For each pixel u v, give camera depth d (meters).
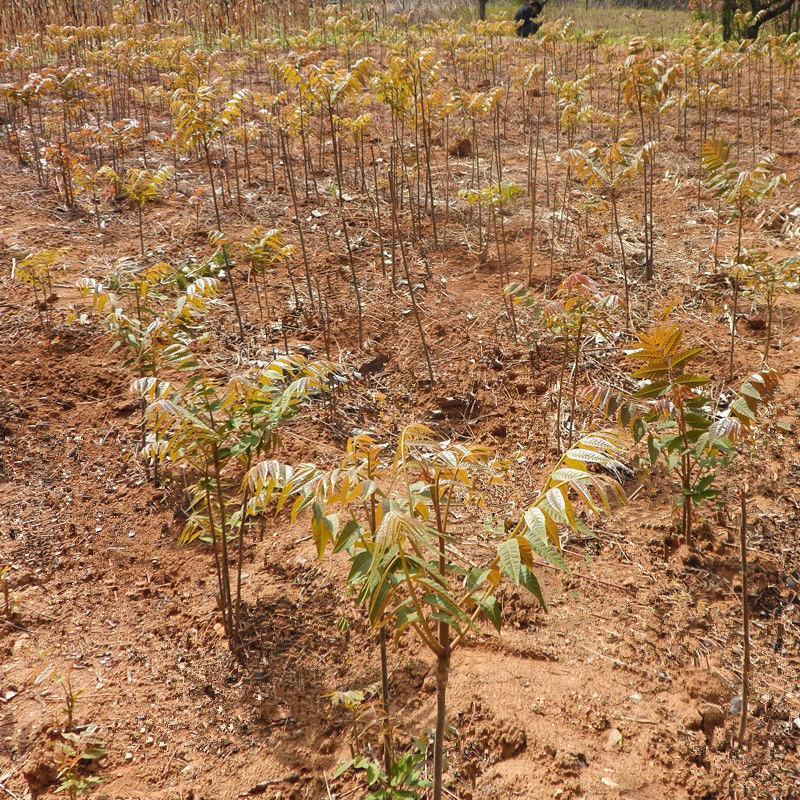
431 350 5.38
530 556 2.06
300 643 3.49
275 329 5.57
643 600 3.58
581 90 7.74
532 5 19.83
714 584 3.64
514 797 2.80
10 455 4.59
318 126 9.39
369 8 18.34
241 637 3.54
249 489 4.21
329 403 4.91
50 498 4.36
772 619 3.49
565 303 4.34
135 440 4.70
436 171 8.27
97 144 8.53
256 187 7.76
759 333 5.36
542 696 3.15
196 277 4.66
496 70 12.11
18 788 2.95
